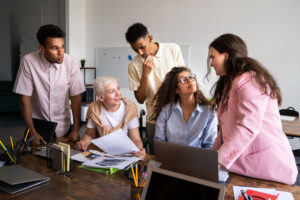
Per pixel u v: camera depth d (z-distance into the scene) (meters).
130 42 2.00
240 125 1.15
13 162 1.49
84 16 6.17
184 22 5.00
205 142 1.83
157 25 5.27
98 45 6.07
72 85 2.19
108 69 6.01
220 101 1.52
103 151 1.76
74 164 1.43
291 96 4.23
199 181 0.88
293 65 4.16
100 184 1.25
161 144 1.18
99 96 1.87
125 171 1.39
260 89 1.16
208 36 4.80
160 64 2.20
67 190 1.19
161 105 1.90
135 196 1.05
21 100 2.09
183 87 1.75
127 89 5.80
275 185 1.24
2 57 7.41
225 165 1.15
